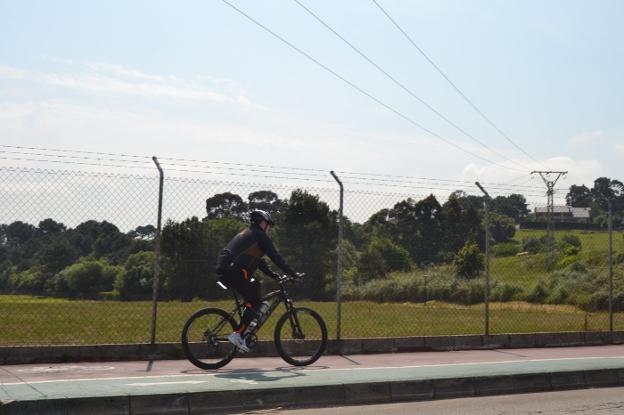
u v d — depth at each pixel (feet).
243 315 32.60
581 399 29.45
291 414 25.71
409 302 45.37
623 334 49.49
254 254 32.63
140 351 35.83
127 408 24.30
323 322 34.99
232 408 25.89
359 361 36.88
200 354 33.96
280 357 37.70
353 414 25.76
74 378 29.37
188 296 37.09
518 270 90.74
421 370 32.89
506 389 31.22
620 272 102.99
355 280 41.81
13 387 26.23
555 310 90.43
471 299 46.52
